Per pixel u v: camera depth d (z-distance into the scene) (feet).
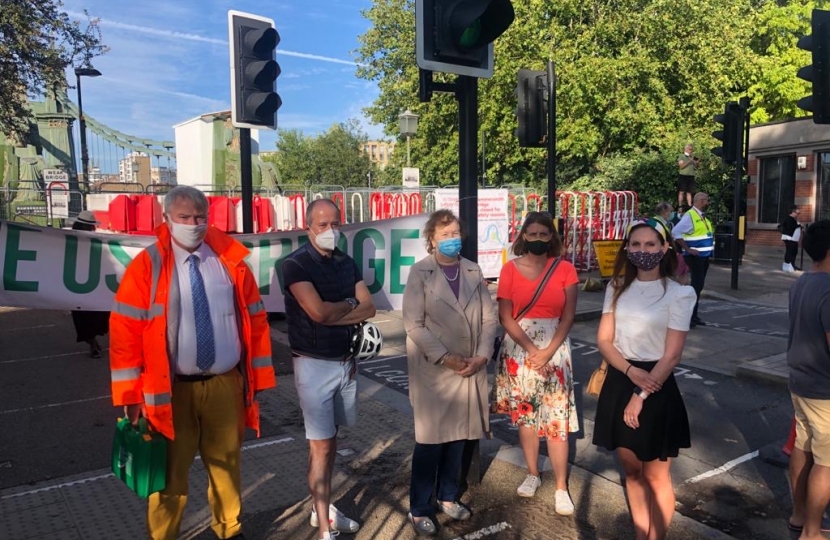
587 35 70.90
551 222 13.29
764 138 74.59
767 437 17.76
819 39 19.74
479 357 12.38
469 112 14.10
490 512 13.29
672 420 10.73
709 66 73.05
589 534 12.42
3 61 57.16
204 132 73.10
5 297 16.26
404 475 14.98
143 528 12.47
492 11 13.52
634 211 56.70
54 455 16.39
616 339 11.11
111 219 35.65
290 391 21.68
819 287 11.45
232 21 21.76
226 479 11.46
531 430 13.82
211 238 11.30
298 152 206.18
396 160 101.19
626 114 70.90
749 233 78.23
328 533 11.66
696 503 13.89
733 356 26.94
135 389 10.12
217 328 10.87
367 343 12.27
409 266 17.70
